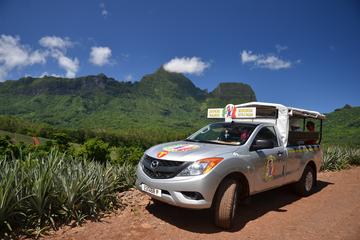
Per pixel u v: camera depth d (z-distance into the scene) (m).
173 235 4.19
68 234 4.03
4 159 4.82
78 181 4.64
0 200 3.82
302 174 6.62
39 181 4.25
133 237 4.05
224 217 4.34
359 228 4.81
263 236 4.32
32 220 4.20
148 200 5.66
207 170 4.17
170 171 4.29
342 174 10.30
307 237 4.37
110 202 5.12
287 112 6.06
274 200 6.33
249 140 5.10
